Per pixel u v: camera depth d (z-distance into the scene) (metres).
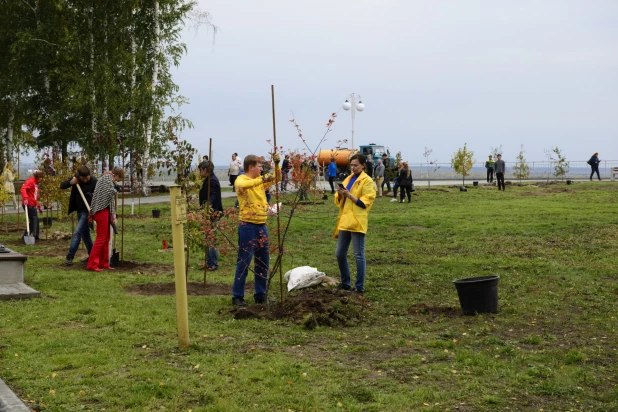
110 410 5.20
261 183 8.91
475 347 7.05
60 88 33.53
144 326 7.82
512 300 9.43
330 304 8.52
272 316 8.38
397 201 28.86
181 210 6.85
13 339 7.18
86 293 9.86
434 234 17.83
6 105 36.62
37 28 32.44
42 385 5.72
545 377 6.04
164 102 33.62
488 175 45.34
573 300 9.41
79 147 32.97
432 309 8.88
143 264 13.10
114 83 33.12
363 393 5.57
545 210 23.42
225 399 5.45
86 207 12.82
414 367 6.34
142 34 33.91
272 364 6.36
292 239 16.88
